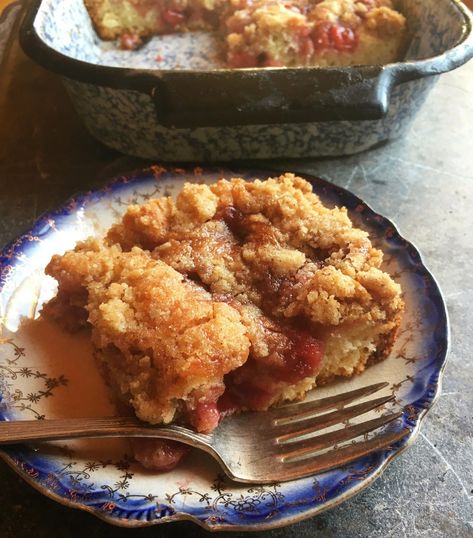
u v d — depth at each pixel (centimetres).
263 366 19
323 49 39
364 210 25
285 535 18
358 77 27
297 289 20
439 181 32
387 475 20
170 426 18
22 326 22
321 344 20
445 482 20
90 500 17
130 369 18
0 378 20
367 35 39
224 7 42
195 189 23
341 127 31
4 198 30
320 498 17
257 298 20
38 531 18
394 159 34
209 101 27
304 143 32
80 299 21
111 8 41
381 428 19
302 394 21
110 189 26
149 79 27
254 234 22
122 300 19
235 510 17
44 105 37
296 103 27
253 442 19
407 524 19
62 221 25
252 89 27
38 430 18
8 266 23
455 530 19
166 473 18
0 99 37
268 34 39
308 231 22
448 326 21
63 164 32
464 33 32
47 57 29
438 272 27
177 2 42
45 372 21
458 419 22
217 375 18
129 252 22
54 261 21
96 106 30
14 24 45
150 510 16
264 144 31
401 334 22
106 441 19
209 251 21
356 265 21
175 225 22
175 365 18
